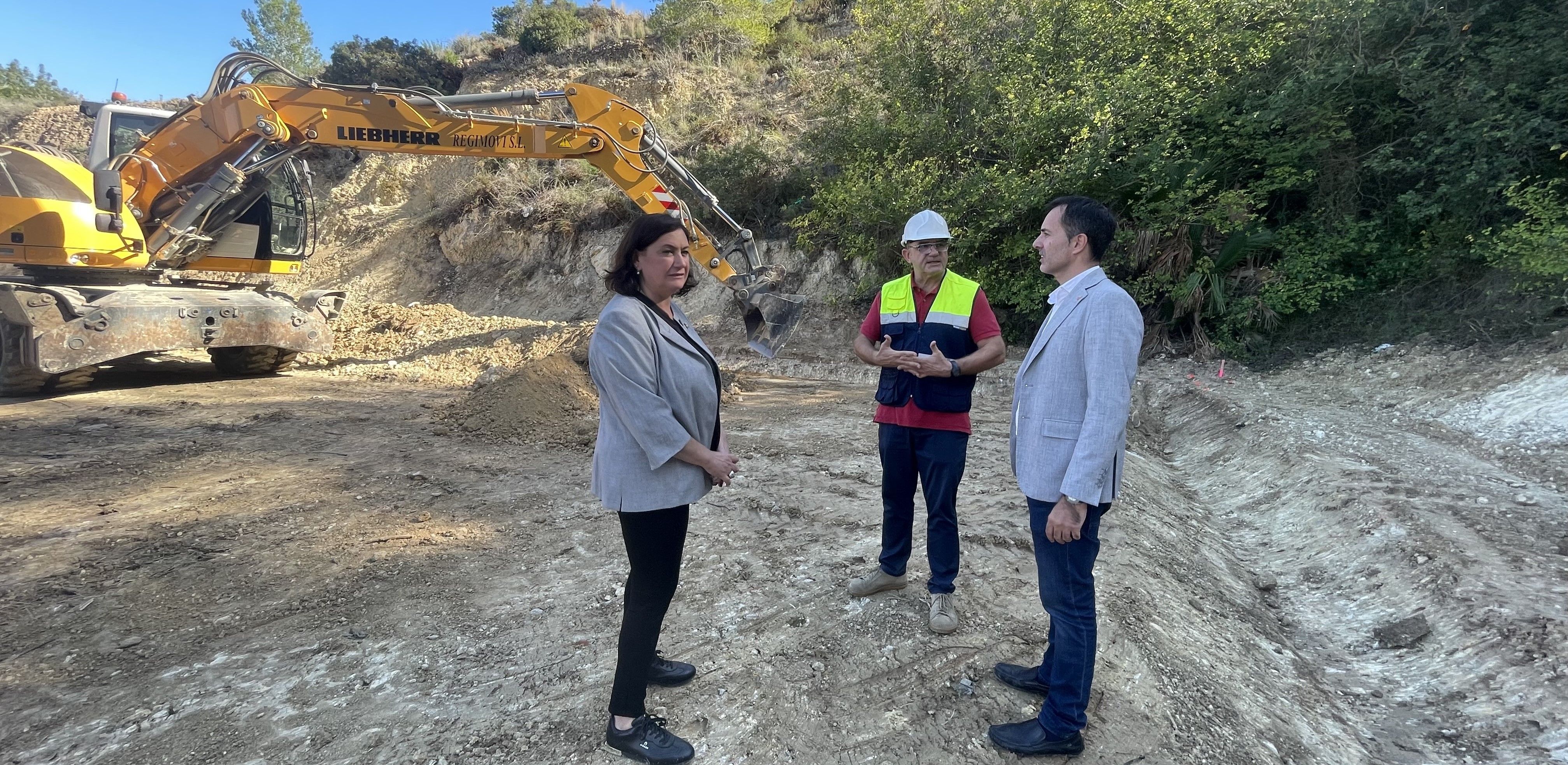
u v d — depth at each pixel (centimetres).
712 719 257
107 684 283
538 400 711
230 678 287
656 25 2200
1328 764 255
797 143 1405
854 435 676
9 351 759
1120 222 979
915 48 1136
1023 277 1029
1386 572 386
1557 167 741
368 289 1855
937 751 238
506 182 1825
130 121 868
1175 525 463
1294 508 493
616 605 342
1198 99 909
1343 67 812
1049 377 223
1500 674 296
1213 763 235
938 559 304
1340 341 856
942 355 279
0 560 390
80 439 630
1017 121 1005
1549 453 538
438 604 346
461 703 269
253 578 374
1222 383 835
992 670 281
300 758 241
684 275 220
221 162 796
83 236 759
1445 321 792
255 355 955
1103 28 1023
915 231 287
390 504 484
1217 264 909
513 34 2691
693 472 218
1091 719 248
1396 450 560
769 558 393
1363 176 883
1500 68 758
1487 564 363
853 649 297
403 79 2409
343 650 305
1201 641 316
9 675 288
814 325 1236
